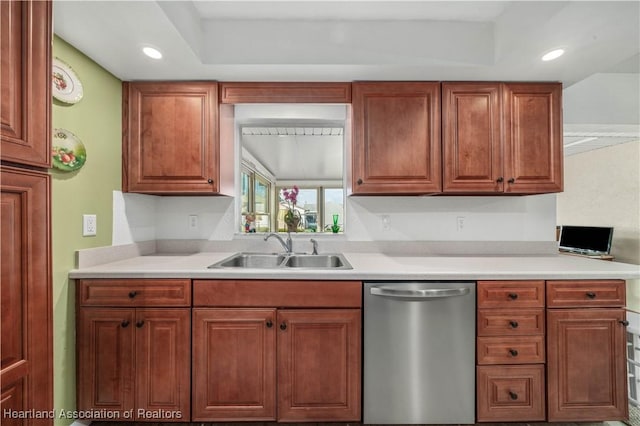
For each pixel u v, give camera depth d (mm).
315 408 1570
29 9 832
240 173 2410
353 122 1924
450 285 1562
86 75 1634
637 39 1479
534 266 1732
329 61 1741
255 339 1565
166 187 1915
